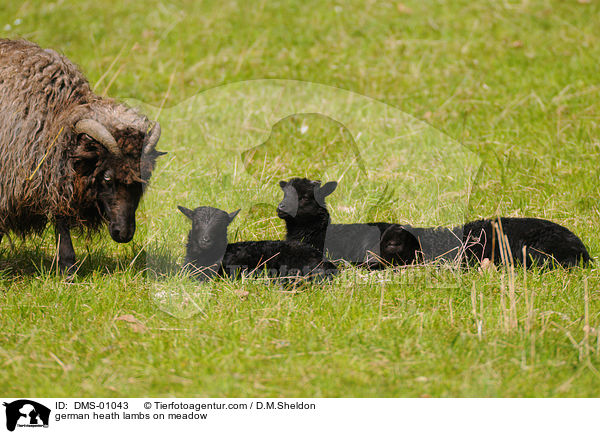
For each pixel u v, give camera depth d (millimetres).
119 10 34281
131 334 11086
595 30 31891
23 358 10219
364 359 10250
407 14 34188
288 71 28703
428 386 9672
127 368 10094
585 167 19719
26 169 12641
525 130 22688
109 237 15422
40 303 12266
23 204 12961
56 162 12711
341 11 34625
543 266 13594
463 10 34438
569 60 28953
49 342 10805
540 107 24531
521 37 31484
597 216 16656
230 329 11109
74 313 11828
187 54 30375
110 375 9945
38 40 30672
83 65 28406
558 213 16719
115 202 12734
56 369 10094
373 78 28000
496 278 13102
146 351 10492
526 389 9609
